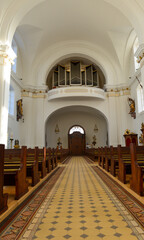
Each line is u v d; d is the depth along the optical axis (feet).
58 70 65.77
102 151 33.68
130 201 13.34
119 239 8.14
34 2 37.93
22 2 35.91
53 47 61.62
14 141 50.39
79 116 78.02
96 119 77.61
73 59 67.92
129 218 10.38
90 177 23.84
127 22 47.50
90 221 10.05
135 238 8.20
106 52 61.11
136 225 9.48
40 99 59.57
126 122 56.44
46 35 55.01
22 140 55.36
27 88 58.03
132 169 16.58
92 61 64.34
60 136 77.25
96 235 8.51
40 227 9.36
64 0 43.96
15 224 9.67
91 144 75.36
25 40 53.93
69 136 77.10
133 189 16.14
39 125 58.18
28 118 57.00
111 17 47.70
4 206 11.25
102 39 57.06
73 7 46.68
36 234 8.63
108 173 26.84
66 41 61.41
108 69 61.16
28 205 12.75
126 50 56.29
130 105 54.13
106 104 60.23
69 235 8.54
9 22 35.47
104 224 9.64
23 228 9.23
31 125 57.88
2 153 11.01
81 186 18.65
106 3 43.60
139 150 23.76
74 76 64.13
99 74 73.82
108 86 60.03
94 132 77.20
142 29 36.04
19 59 56.70
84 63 70.23
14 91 51.31
